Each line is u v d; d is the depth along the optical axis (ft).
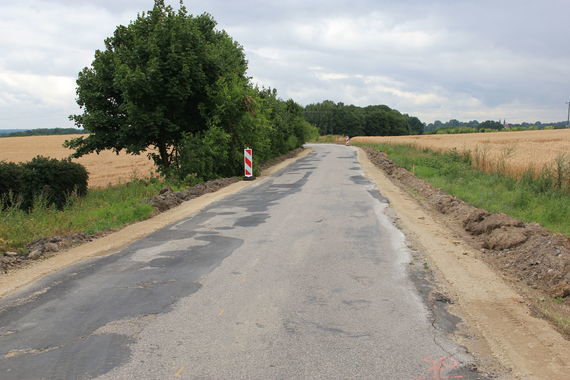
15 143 262.26
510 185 53.26
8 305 16.88
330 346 13.23
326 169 81.00
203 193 51.26
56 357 12.60
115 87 68.18
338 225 31.63
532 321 15.15
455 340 13.66
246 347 13.16
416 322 15.01
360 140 271.08
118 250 25.21
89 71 69.67
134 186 60.64
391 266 21.66
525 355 12.69
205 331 14.32
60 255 24.49
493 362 12.29
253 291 18.16
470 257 23.44
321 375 11.53
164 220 34.22
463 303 16.83
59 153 200.44
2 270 21.57
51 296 17.81
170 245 26.23
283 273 20.58
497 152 86.58
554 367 12.00
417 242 26.50
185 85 68.23
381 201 42.55
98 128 69.92
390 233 28.94
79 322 15.15
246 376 11.48
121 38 73.97
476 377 11.48
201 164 66.28
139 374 11.60
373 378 11.40
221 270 21.12
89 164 159.94
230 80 76.84
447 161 80.64
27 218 36.19
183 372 11.70
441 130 526.16
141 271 21.11
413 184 56.18
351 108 534.37
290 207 39.75
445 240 27.25
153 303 16.89
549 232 25.98
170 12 71.00
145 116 64.85
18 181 53.26
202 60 70.64
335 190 51.16
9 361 12.39
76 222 33.88
